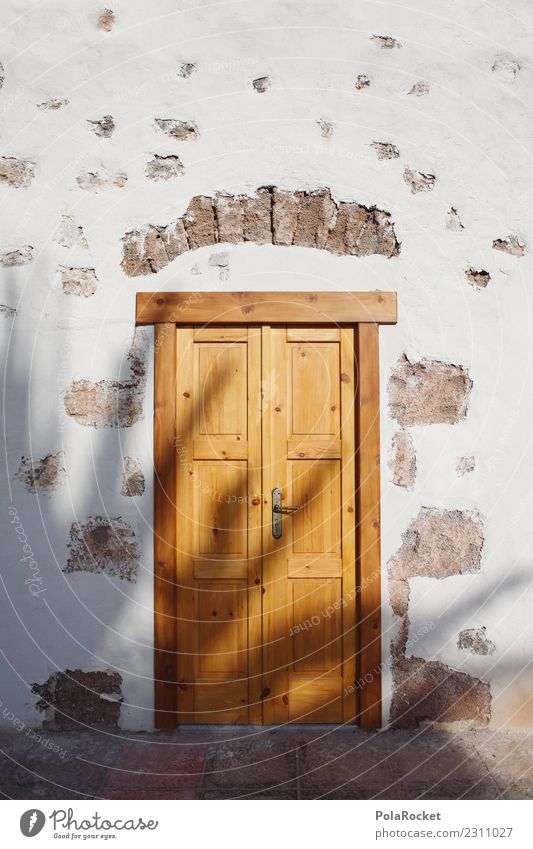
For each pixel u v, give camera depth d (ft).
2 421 10.14
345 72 10.31
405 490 10.13
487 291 10.26
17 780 8.77
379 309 10.17
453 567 10.12
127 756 9.34
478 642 10.09
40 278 10.24
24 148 10.32
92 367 10.19
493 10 10.36
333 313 10.16
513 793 8.48
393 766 9.07
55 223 10.27
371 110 10.32
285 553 10.20
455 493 10.14
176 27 10.32
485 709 10.03
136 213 10.27
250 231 10.26
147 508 10.11
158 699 9.97
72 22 10.36
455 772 8.92
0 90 10.36
